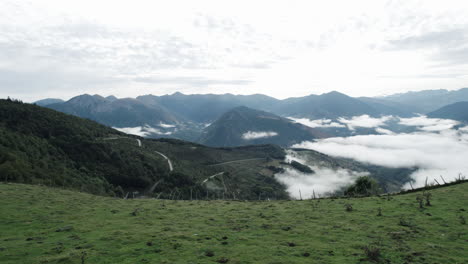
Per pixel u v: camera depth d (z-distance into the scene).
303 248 20.02
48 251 20.06
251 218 31.58
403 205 34.78
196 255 18.72
